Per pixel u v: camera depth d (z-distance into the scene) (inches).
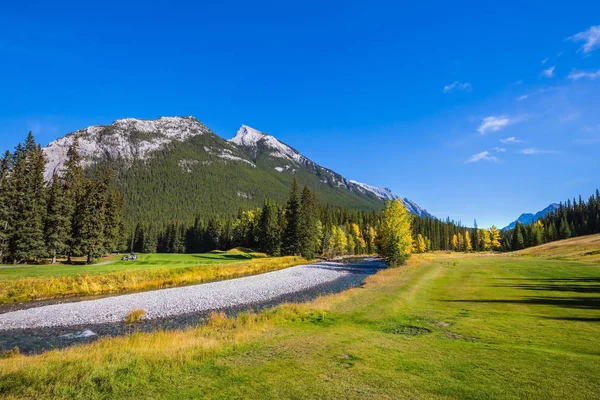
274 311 796.6
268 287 1483.8
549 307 762.2
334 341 523.8
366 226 5344.5
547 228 5310.0
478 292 1032.2
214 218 5561.0
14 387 330.6
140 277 1497.3
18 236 1902.1
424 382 342.0
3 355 524.1
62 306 1026.1
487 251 5216.5
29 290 1164.5
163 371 385.7
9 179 1942.7
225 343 522.9
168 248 5477.4
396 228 2114.9
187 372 385.1
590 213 5310.0
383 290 1080.2
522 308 768.3
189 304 1093.8
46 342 700.0
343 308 820.6
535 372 362.3
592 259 2044.8
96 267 1764.3
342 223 5251.0
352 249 4692.4
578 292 938.1
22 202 1962.4
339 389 326.3
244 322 709.3
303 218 3208.7
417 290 1099.9
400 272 1674.5
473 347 475.5
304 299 1206.9
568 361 397.4
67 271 1482.5
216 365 409.7
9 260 2003.0
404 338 543.5
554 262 2065.7
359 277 1888.5
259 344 515.5
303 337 561.0
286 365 405.1
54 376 361.4
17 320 869.2
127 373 374.3
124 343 536.1
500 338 531.8
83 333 768.3
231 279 1766.7
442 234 6067.9
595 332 542.0
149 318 915.4
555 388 317.4
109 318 904.3
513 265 1956.2
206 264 2114.9
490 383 335.0
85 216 2228.1
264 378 361.7
